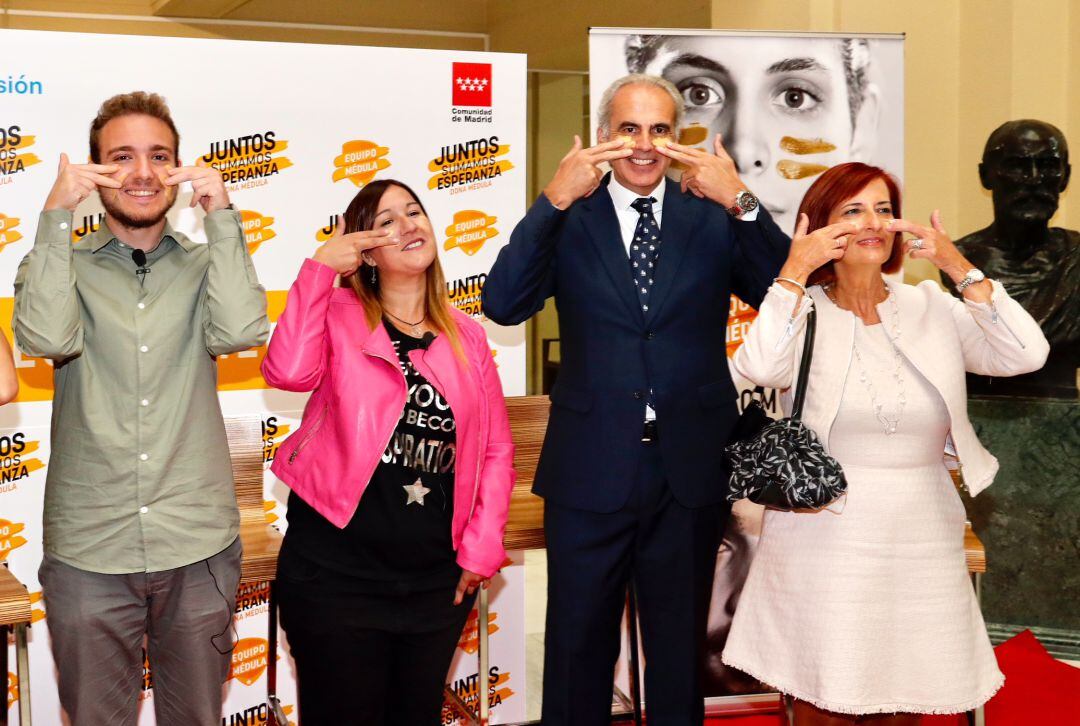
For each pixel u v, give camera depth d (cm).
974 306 236
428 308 235
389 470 222
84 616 217
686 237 251
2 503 299
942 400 233
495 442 243
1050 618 414
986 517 418
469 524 234
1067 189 496
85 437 217
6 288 295
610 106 253
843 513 231
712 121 347
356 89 321
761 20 526
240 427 303
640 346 245
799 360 240
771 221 253
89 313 219
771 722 347
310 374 222
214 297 222
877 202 238
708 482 246
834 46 353
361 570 222
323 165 320
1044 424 408
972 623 237
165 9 827
